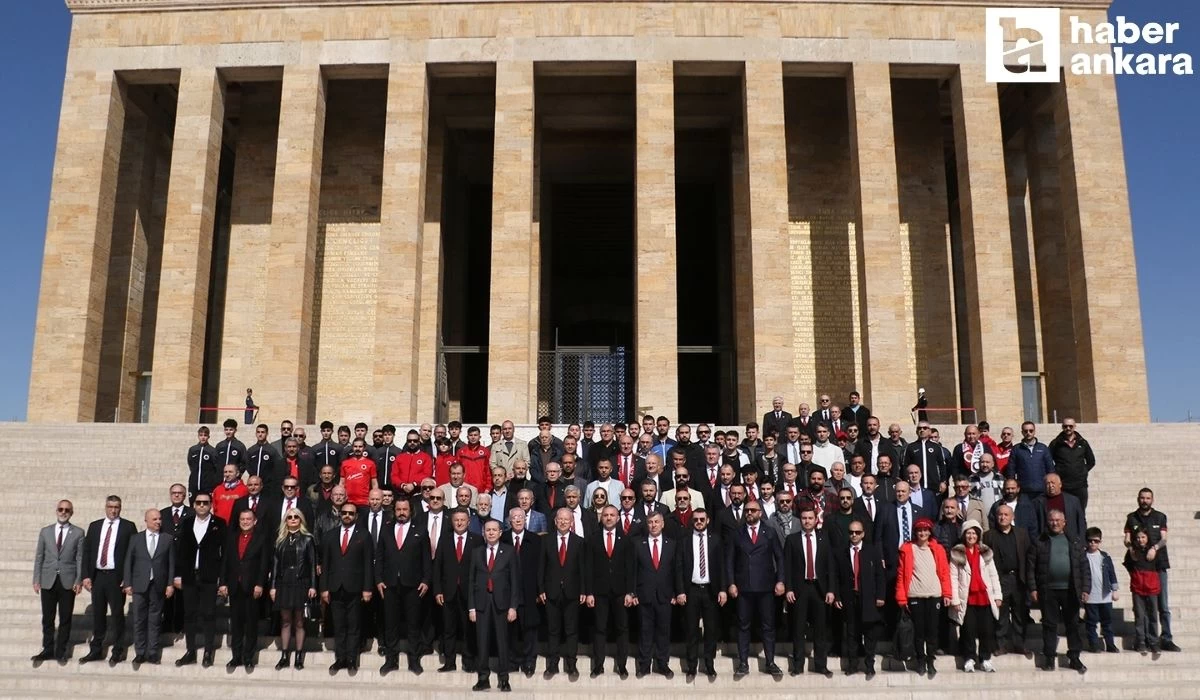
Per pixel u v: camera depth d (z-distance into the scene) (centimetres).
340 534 1152
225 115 3053
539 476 1384
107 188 2686
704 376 3506
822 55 2620
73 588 1168
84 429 2069
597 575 1127
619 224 3688
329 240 2897
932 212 2844
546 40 2625
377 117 2956
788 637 1229
